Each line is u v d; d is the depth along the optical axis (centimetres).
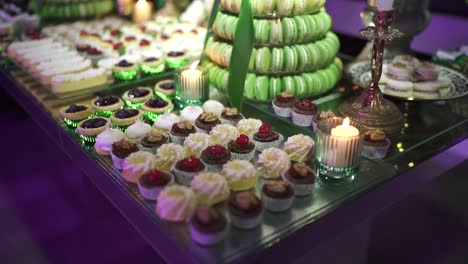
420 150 89
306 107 94
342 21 194
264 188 73
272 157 80
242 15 90
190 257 66
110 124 95
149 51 131
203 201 73
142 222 76
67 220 139
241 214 68
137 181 79
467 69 124
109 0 183
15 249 129
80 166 95
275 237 69
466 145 95
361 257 94
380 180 80
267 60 100
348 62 131
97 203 140
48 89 115
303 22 100
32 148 178
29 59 127
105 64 125
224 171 77
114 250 127
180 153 82
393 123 92
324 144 79
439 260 117
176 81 105
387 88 107
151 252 126
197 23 164
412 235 126
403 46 131
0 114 201
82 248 128
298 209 74
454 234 125
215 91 112
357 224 80
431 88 105
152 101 102
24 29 168
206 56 113
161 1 181
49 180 157
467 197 136
